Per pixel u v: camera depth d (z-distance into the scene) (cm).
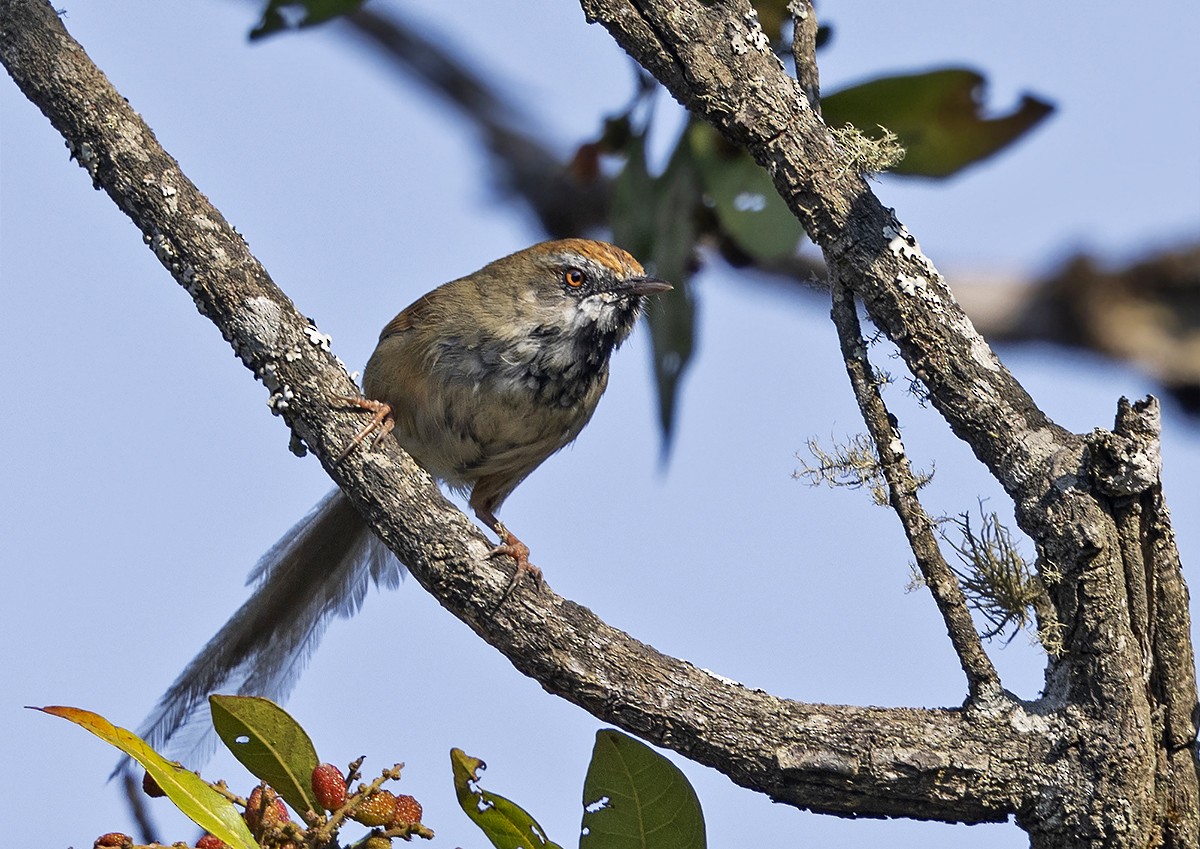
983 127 977
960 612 706
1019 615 698
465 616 757
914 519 709
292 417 793
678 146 1028
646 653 726
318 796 637
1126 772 683
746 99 740
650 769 663
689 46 741
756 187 998
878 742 700
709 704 711
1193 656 698
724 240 1088
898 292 720
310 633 1055
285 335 791
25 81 796
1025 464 702
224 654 1012
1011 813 701
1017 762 695
